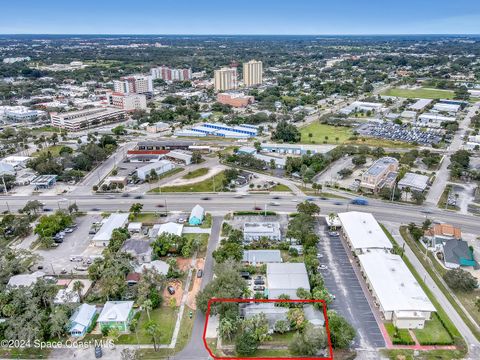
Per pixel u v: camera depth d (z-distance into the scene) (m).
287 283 114.81
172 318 107.62
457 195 188.88
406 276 118.06
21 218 161.75
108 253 127.56
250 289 117.94
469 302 113.81
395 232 153.75
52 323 100.50
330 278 124.12
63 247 145.00
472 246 142.38
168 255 137.88
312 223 157.25
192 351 96.00
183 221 163.12
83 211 175.62
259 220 164.00
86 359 94.75
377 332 101.31
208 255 138.00
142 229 158.12
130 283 120.88
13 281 118.94
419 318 101.56
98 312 109.88
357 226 147.62
